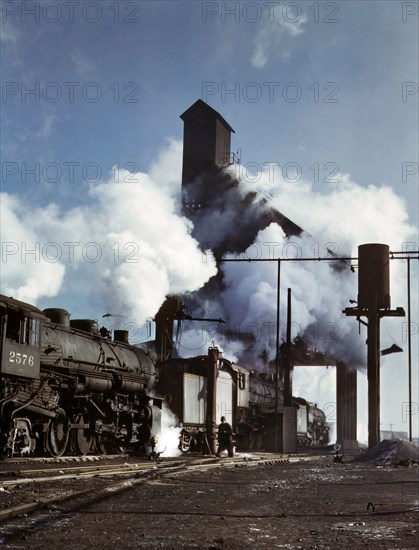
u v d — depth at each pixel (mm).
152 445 25875
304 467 26609
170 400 34438
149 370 31094
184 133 63281
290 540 8703
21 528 8891
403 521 10703
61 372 24156
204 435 34188
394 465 29969
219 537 8734
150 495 13672
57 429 23281
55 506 11109
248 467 25172
